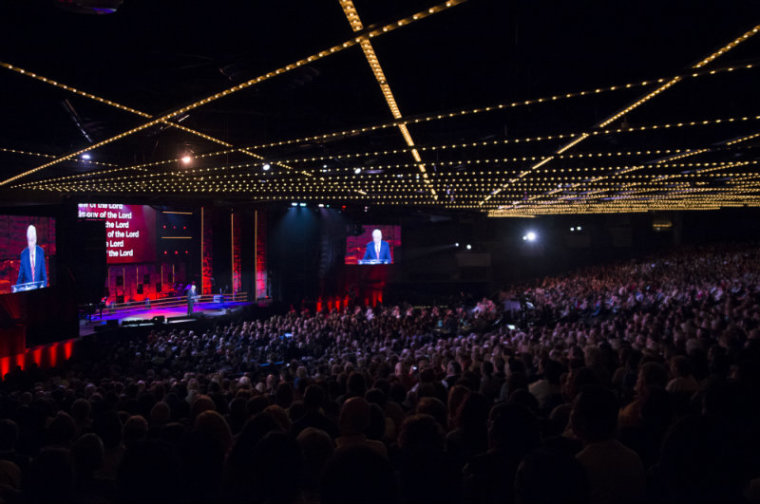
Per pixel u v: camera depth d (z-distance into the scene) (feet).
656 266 143.74
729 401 10.97
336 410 19.17
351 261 133.49
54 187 67.87
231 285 115.85
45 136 53.47
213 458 10.07
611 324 58.59
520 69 37.63
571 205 123.95
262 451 8.08
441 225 161.48
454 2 17.80
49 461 9.62
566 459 7.80
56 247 74.33
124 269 103.60
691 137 56.08
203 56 32.48
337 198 97.86
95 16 27.73
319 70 36.29
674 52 31.40
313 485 11.97
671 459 8.68
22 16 27.25
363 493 6.94
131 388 32.53
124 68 33.73
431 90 43.47
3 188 61.67
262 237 118.73
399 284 148.15
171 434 13.69
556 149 53.31
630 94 42.32
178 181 71.87
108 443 14.17
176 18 28.73
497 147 62.85
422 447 7.97
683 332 41.16
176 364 62.03
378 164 63.52
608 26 30.04
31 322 64.85
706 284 84.64
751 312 50.44
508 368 25.40
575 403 9.84
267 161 52.70
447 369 30.96
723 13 25.30
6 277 59.41
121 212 96.68
